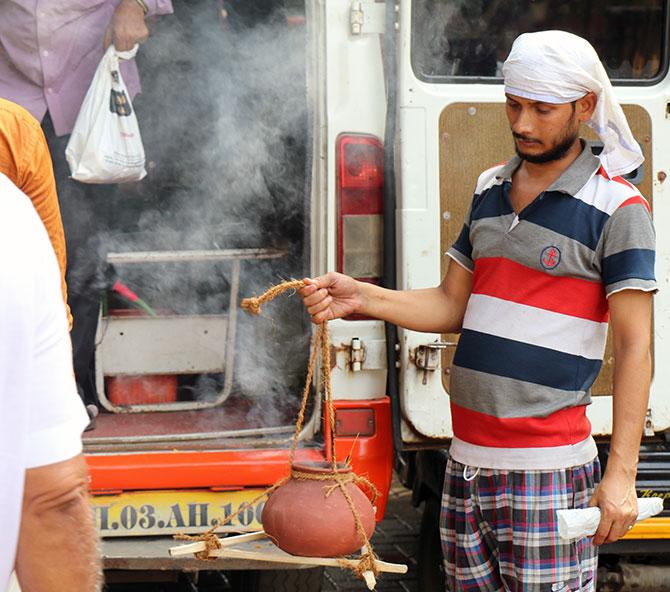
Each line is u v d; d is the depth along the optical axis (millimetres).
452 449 2883
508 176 2783
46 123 4195
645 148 3682
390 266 3543
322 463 2814
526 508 2709
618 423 2619
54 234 3023
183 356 4332
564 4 3705
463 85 3553
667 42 3748
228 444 3523
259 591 3680
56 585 1763
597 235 2652
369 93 3543
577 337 2703
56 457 1725
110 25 3969
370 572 2645
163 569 3338
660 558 3844
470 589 2840
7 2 3934
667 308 3662
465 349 2818
